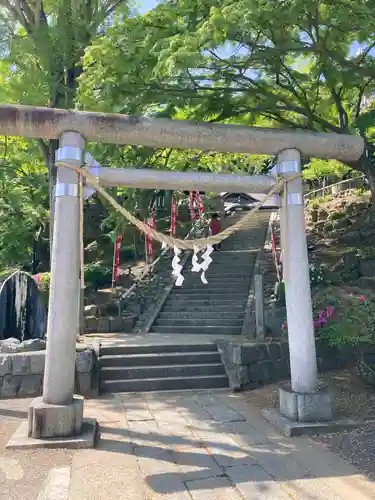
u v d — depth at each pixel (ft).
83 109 22.26
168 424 17.07
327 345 24.64
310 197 71.67
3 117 15.65
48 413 14.49
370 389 20.42
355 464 12.80
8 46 31.37
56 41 32.19
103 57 18.20
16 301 26.32
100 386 22.72
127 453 13.79
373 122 20.51
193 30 18.35
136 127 16.63
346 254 40.27
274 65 21.72
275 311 28.73
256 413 18.58
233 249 53.16
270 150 17.92
